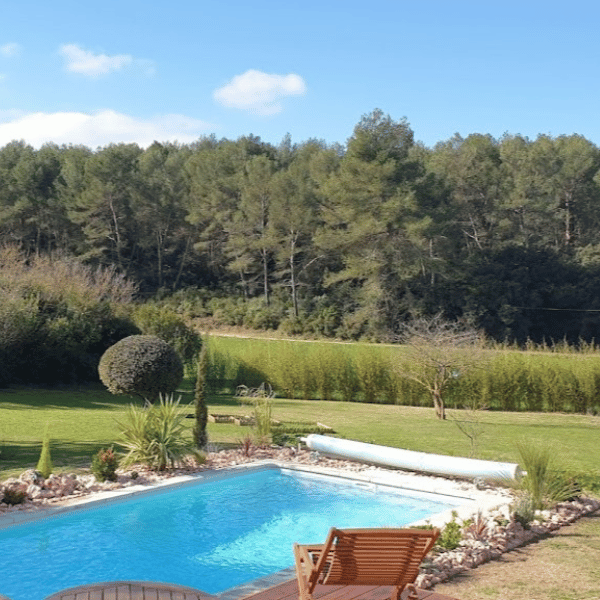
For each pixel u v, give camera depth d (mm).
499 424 20281
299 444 14445
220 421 18812
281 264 57844
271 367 27000
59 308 25641
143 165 66188
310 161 60406
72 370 25281
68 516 9531
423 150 70500
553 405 24422
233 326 57375
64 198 61562
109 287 29172
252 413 18422
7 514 9180
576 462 14164
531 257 55281
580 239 59938
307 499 11156
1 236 60250
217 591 7383
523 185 58344
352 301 55031
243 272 61312
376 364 25906
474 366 21625
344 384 26391
